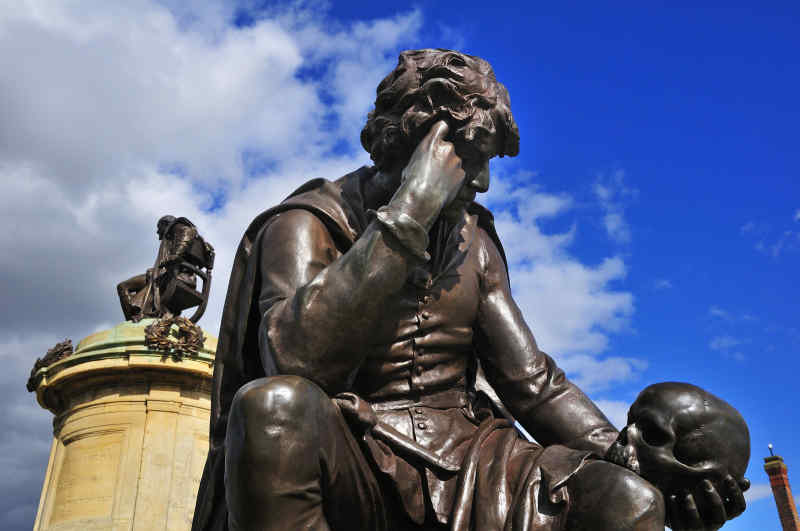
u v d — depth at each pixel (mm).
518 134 2852
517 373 2928
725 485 2404
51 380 8680
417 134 2734
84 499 7977
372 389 2727
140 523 7734
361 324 2322
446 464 2434
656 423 2398
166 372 8414
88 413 8375
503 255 3246
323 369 2311
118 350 8438
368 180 2955
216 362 2852
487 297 3020
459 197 2709
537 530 2268
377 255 2346
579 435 2814
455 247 2912
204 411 8516
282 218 2777
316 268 2623
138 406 8289
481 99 2750
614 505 2219
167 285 9914
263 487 2082
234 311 2848
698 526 2396
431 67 2770
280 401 2127
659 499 2232
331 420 2238
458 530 2299
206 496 2615
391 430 2467
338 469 2242
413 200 2457
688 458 2393
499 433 2643
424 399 2758
